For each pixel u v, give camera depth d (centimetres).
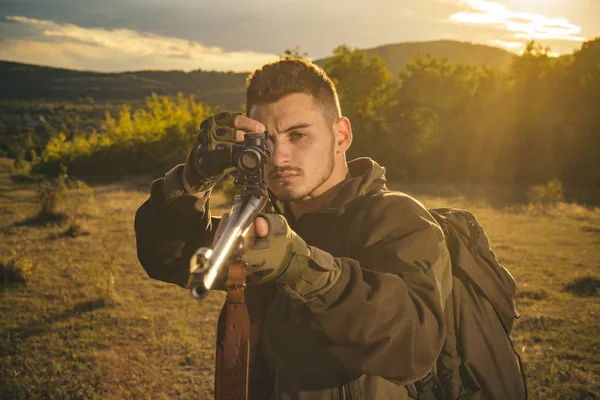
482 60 16550
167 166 3641
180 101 4119
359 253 144
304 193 150
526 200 2348
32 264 1012
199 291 86
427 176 3778
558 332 706
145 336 711
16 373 599
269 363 154
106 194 2403
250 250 108
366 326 119
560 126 3462
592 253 1191
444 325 131
